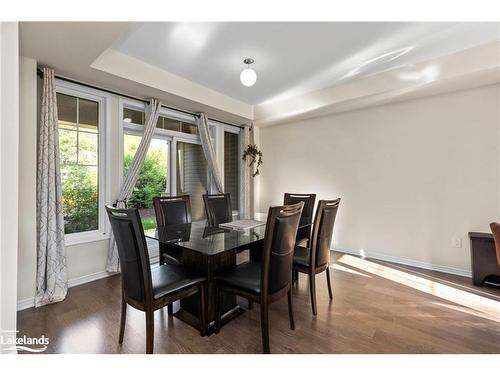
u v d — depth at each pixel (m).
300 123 4.51
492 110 2.80
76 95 2.77
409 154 3.37
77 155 2.79
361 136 3.79
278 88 3.67
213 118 4.40
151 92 3.10
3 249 1.35
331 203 2.17
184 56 2.71
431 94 3.15
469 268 2.95
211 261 1.93
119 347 1.67
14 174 1.37
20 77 2.18
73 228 2.76
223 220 2.97
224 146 4.80
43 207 2.30
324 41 2.41
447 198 3.10
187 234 2.25
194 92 3.47
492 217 2.83
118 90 3.00
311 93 3.79
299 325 1.93
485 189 2.86
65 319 2.01
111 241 2.93
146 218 3.52
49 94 2.38
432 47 2.52
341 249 4.01
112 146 3.01
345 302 2.31
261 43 2.45
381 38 2.36
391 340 1.74
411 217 3.36
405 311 2.14
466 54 2.55
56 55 2.20
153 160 3.63
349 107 3.72
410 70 2.90
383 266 3.31
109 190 2.97
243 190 4.88
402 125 3.42
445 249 3.11
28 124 2.22
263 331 1.59
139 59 2.78
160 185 3.72
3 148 1.34
